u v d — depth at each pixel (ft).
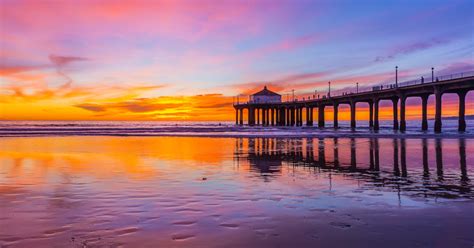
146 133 160.45
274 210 25.09
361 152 71.61
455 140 110.52
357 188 33.88
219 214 23.93
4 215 23.66
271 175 42.19
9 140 111.34
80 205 26.45
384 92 222.28
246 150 76.48
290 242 18.51
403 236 19.44
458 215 23.84
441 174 43.09
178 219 22.63
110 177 39.96
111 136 138.10
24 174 41.93
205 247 17.75
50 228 20.75
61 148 80.48
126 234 19.66
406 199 28.94
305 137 130.52
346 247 17.84
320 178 40.01
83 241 18.56
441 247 17.81
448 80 166.40
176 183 36.22
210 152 71.61
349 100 264.93
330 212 24.57
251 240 18.76
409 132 173.78
